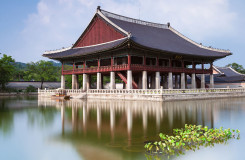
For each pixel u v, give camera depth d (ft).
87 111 99.91
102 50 169.68
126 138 52.80
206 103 132.36
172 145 45.85
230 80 266.98
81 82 268.62
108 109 105.29
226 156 40.98
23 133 58.95
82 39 220.84
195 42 246.06
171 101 142.51
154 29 238.07
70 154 42.52
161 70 181.06
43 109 109.91
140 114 88.22
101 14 197.57
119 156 41.11
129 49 161.79
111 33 189.88
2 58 267.80
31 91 298.15
